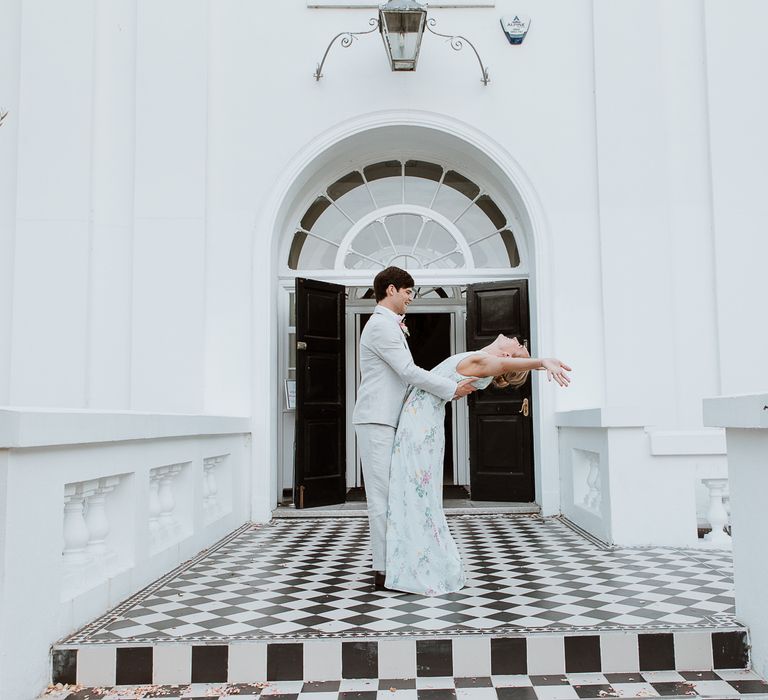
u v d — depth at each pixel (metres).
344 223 7.27
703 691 2.56
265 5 6.68
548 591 3.47
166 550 4.02
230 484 5.64
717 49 6.50
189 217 6.40
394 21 5.93
